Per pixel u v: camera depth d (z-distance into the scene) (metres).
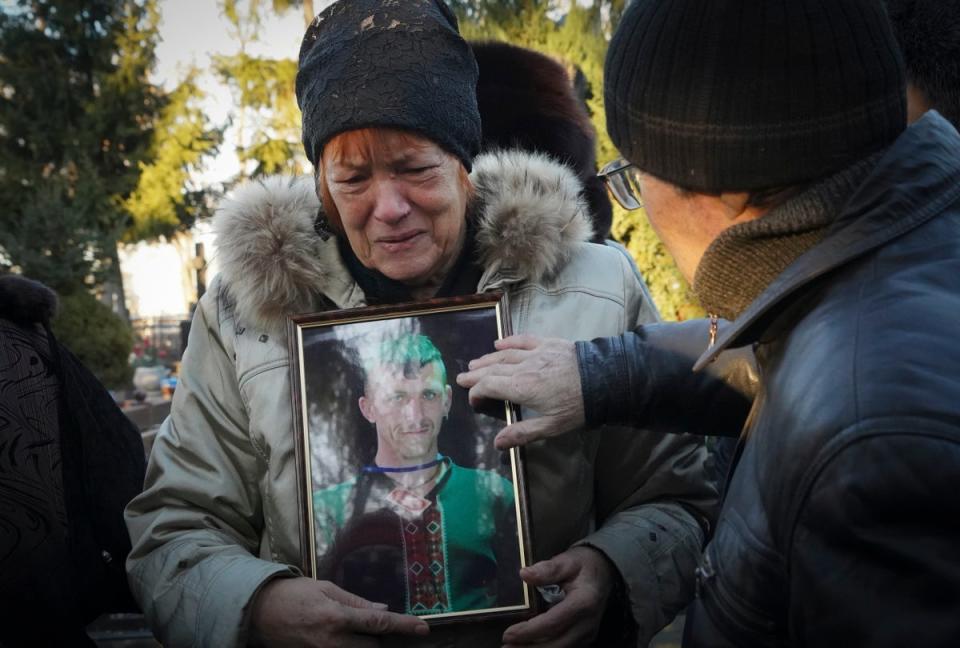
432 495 1.53
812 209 1.01
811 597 0.85
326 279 1.69
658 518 1.69
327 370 1.58
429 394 1.57
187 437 1.68
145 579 1.60
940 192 1.00
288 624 1.46
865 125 1.00
